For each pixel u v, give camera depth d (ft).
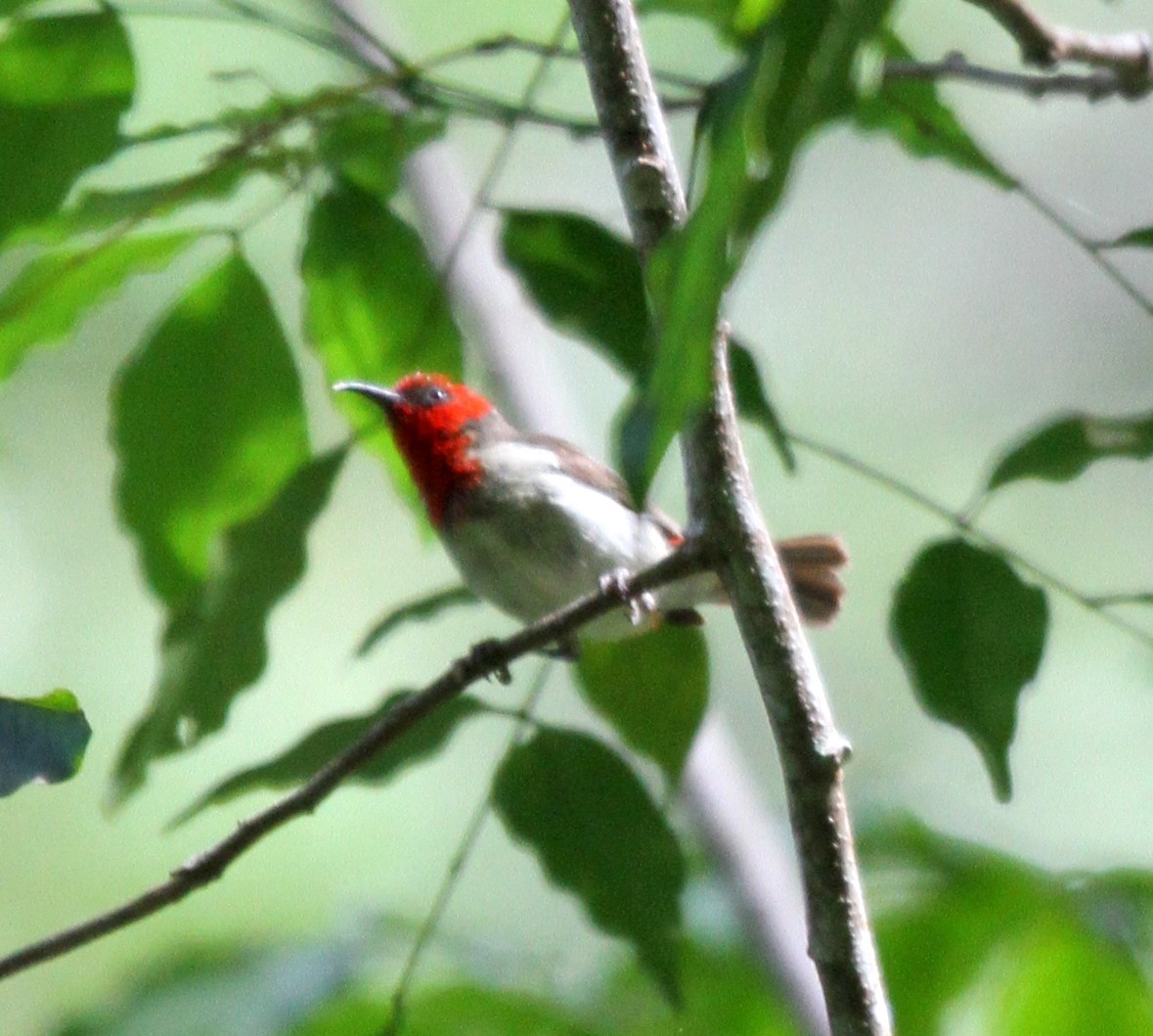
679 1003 20.57
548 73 26.53
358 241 22.67
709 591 28.14
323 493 22.24
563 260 21.91
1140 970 23.34
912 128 24.18
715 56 32.19
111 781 22.04
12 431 46.93
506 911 41.78
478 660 20.47
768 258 54.08
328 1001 24.45
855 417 51.72
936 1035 23.81
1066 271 53.01
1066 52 23.66
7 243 21.65
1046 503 47.57
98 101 21.18
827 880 16.78
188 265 46.16
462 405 30.66
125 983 24.89
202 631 22.24
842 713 45.75
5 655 45.91
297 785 20.79
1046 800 42.14
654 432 11.85
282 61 38.75
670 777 21.59
